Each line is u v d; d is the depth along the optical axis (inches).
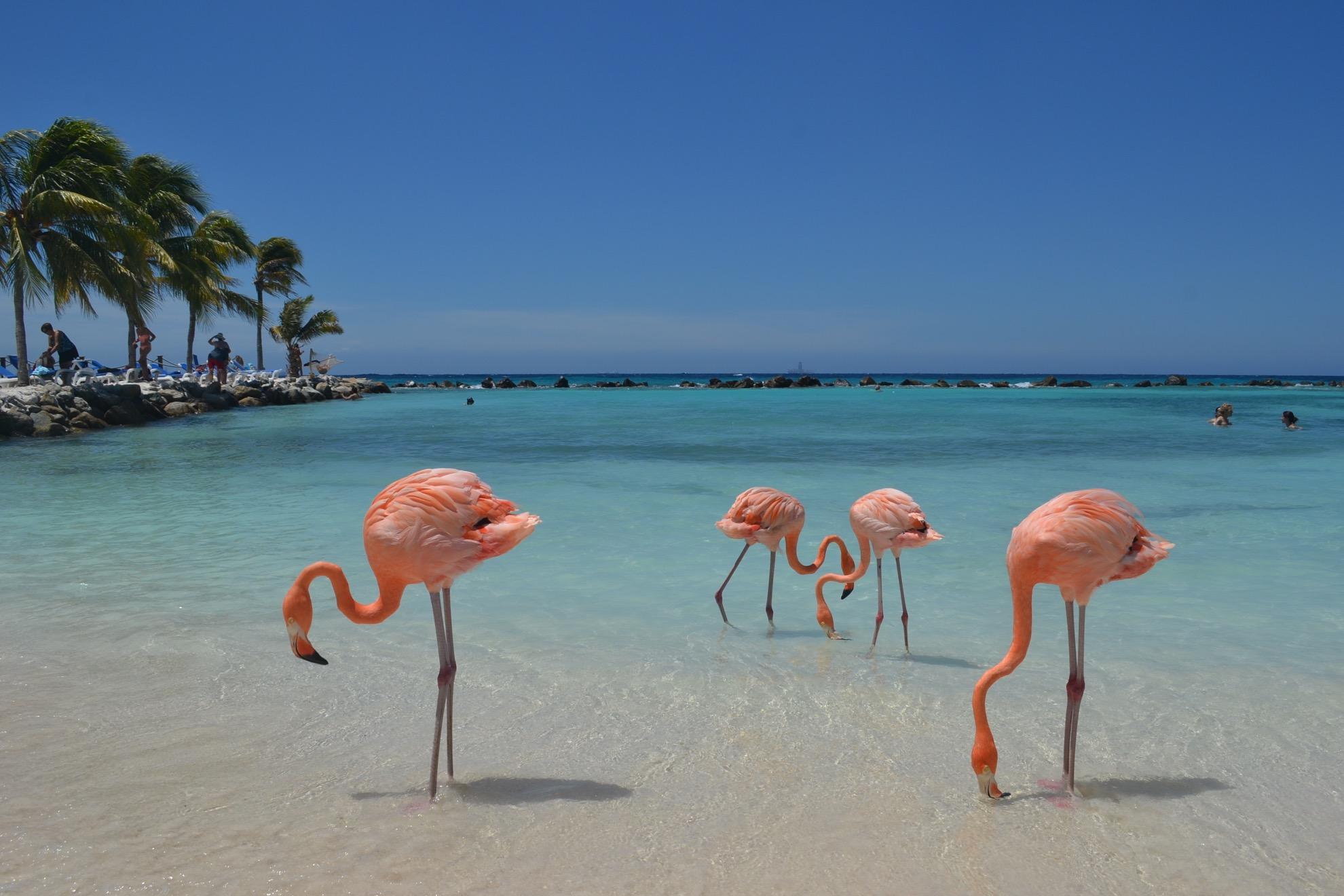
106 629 242.2
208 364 1631.4
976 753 149.0
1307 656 222.8
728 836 137.0
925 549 362.0
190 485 544.7
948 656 228.2
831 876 126.3
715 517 433.4
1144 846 134.6
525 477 591.2
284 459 702.5
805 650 233.3
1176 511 447.2
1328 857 132.0
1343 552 350.6
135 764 159.6
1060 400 1943.9
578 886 123.0
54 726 175.9
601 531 398.9
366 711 187.0
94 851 129.5
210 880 122.6
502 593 289.3
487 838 135.8
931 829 139.6
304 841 133.9
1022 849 133.7
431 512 145.6
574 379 6510.8
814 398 2113.7
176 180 1537.9
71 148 1090.1
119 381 1355.8
